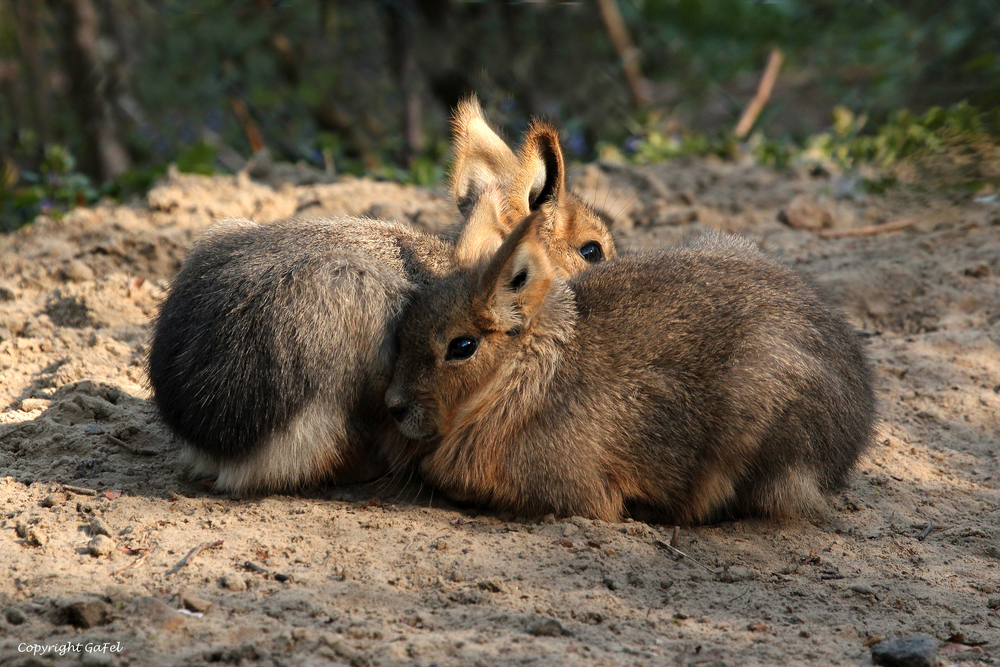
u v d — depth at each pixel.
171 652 7.15
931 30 22.39
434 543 9.25
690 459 10.15
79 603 7.48
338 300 9.92
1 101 24.86
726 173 20.36
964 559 9.70
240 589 8.20
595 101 26.38
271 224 11.34
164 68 25.20
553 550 9.25
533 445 10.07
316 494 10.45
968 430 12.46
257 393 9.75
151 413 11.73
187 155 19.86
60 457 10.69
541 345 10.31
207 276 10.51
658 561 9.30
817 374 10.16
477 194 13.58
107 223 17.03
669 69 27.92
